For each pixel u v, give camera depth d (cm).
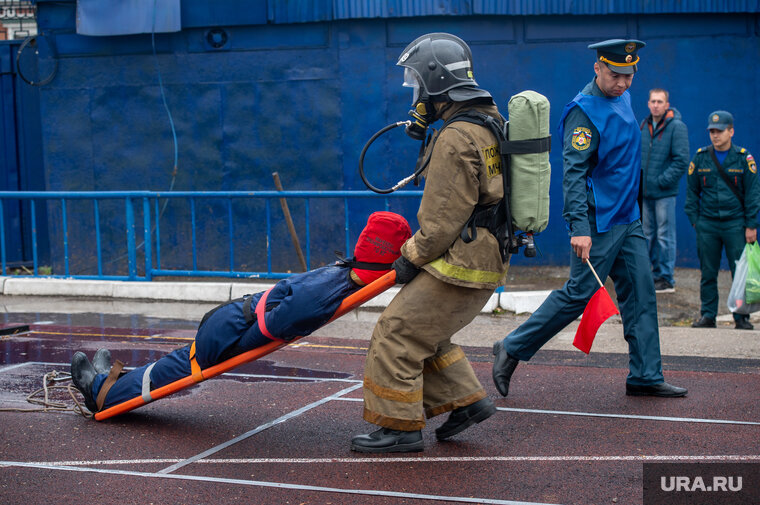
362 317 884
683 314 909
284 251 1195
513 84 1149
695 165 828
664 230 985
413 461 441
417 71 432
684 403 551
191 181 1208
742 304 795
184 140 1203
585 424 508
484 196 423
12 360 691
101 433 488
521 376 634
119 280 1031
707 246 823
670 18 1130
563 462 439
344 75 1159
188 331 822
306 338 787
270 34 1170
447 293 428
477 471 425
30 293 1044
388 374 439
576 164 539
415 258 420
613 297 947
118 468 430
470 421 462
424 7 1126
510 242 435
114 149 1220
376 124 1159
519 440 478
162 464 437
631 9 1118
